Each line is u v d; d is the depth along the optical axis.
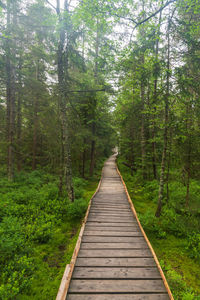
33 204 8.27
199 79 6.45
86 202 9.27
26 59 12.68
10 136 11.52
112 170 21.52
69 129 11.04
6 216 6.50
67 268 3.79
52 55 9.77
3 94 12.34
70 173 9.16
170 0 5.50
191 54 6.44
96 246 5.01
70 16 7.82
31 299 3.61
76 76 13.58
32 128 16.50
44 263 4.85
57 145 11.69
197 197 8.92
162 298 3.21
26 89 12.43
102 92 13.89
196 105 6.87
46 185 11.34
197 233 6.64
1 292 3.43
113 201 9.75
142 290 3.38
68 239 6.28
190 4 6.02
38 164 17.36
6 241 4.67
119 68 10.77
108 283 3.55
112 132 22.64
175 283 4.29
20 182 11.48
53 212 7.86
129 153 20.80
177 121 7.62
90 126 16.78
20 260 4.46
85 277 3.68
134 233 5.93
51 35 8.57
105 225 6.56
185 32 6.29
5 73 11.30
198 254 5.49
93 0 6.61
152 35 7.32
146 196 11.27
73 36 8.44
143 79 7.56
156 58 7.05
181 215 8.03
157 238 6.64
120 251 4.77
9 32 9.48
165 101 7.12
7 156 13.20
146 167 13.98
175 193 9.87
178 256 5.60
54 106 10.23
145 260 4.38
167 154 10.70
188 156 8.41
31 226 6.29
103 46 9.71
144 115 13.05
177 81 6.43
